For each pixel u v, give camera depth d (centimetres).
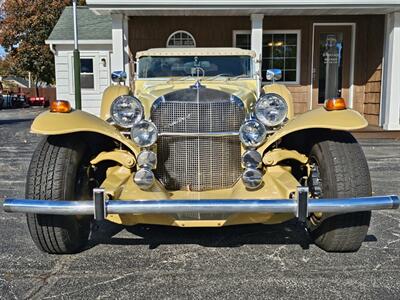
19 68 3108
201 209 291
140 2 966
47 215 326
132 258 341
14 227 419
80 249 360
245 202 293
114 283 296
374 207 295
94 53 1495
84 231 362
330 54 1198
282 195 321
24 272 315
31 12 2934
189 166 359
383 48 1090
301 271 313
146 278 304
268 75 486
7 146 1002
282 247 362
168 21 1188
